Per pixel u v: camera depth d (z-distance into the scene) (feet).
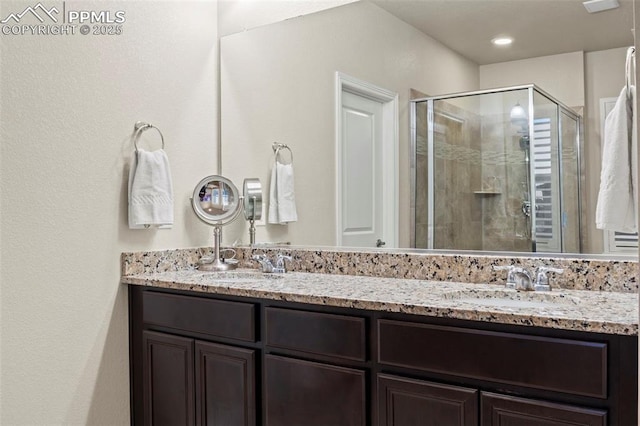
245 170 7.88
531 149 5.65
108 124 6.49
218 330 5.87
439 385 4.46
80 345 6.19
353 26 6.95
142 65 6.93
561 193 5.46
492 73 5.91
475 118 5.99
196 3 7.78
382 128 6.68
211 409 5.92
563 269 5.34
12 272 5.54
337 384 5.00
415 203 6.40
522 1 5.81
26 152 5.66
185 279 6.41
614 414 3.79
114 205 6.56
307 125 7.34
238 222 7.91
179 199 7.43
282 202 7.55
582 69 5.41
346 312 5.04
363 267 6.61
